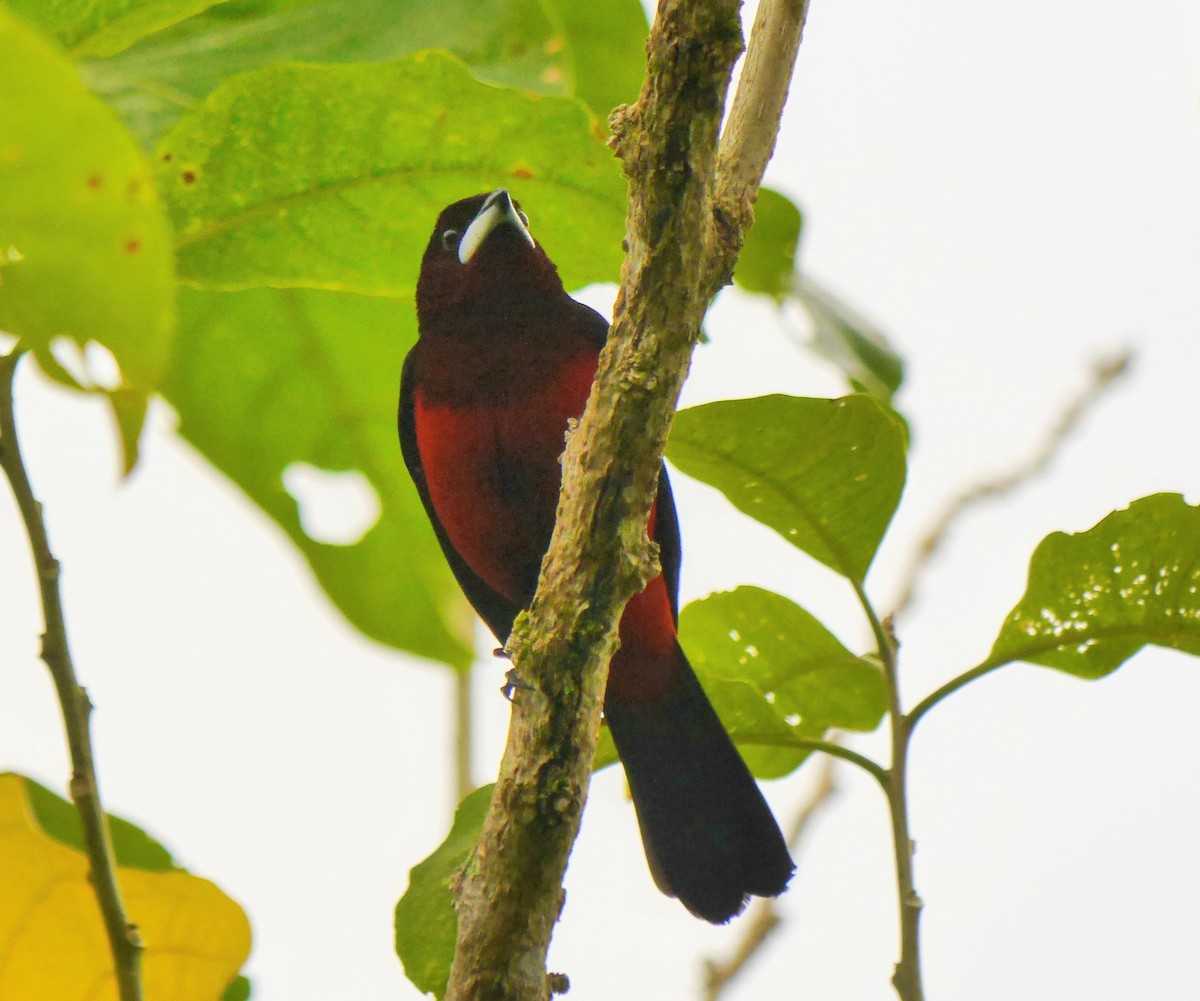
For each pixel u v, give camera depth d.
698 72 3.94
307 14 7.08
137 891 5.20
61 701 4.47
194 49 6.95
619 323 4.33
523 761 4.46
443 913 5.15
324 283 6.13
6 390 4.62
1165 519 5.29
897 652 5.54
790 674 6.00
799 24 4.51
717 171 4.48
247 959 5.29
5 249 3.04
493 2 7.08
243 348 8.08
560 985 4.68
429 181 5.87
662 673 6.59
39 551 4.56
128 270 3.04
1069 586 5.43
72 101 2.84
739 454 5.36
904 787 5.33
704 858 6.62
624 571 4.42
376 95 5.55
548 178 5.96
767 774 6.48
